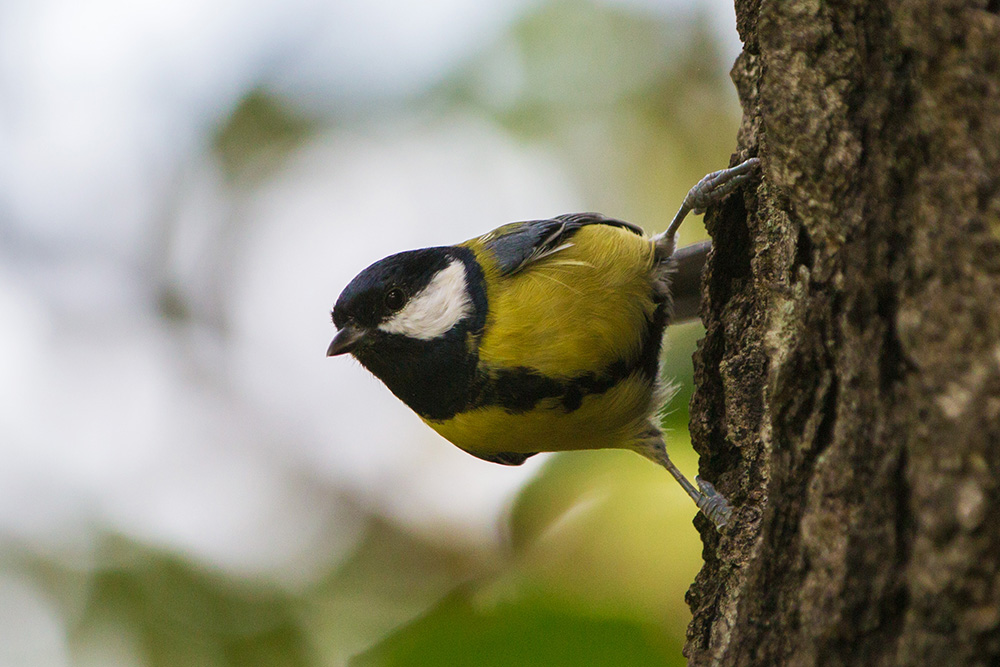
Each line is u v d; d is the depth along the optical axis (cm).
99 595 1322
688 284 873
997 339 370
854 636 406
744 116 682
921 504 379
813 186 459
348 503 1416
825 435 441
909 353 398
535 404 782
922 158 406
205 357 1608
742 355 633
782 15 471
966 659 356
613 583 963
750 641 457
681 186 1470
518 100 1479
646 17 1477
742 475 627
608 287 783
